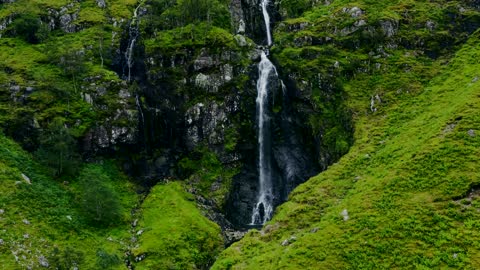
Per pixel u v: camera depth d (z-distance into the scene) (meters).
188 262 62.22
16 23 96.19
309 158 83.00
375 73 84.44
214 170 82.88
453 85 72.81
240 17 106.31
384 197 51.38
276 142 86.50
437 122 61.94
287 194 81.75
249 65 88.50
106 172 78.56
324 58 87.50
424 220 45.62
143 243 64.50
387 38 88.94
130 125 82.50
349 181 62.56
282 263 47.09
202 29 94.31
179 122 86.44
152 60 89.50
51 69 85.88
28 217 61.56
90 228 65.69
